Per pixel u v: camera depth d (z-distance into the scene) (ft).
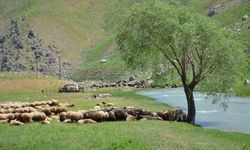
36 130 131.44
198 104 243.40
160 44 164.66
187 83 167.84
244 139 123.03
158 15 161.99
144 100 273.33
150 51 166.91
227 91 164.35
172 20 159.84
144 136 116.47
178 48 161.68
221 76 160.76
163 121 157.07
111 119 158.51
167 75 173.17
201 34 159.02
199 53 162.20
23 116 155.63
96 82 651.25
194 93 325.42
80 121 148.97
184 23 160.97
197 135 125.08
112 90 436.76
